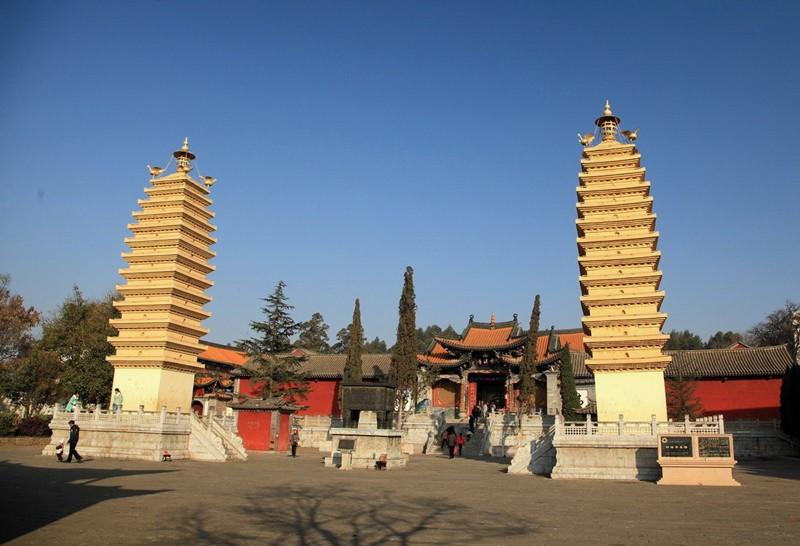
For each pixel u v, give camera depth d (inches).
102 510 792.9
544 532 706.8
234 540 626.5
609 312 1724.9
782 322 4466.0
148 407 1930.4
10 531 640.4
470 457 2362.2
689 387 2556.6
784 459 2076.8
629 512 878.4
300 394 3112.7
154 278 2046.0
